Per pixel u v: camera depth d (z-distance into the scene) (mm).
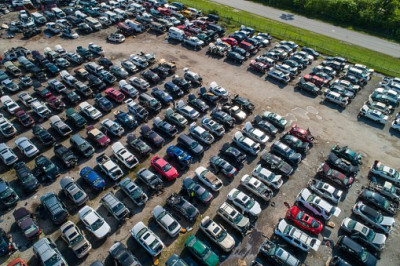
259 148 43344
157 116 49688
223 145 43406
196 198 37062
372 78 62688
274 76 60094
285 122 48000
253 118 50438
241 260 31422
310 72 63125
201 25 77562
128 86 53094
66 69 59906
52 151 42906
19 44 67875
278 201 37594
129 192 36031
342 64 63062
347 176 41156
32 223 32500
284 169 40219
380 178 41094
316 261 31641
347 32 81875
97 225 32562
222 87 57219
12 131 44188
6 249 30844
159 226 34188
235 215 33875
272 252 30672
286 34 78125
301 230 34438
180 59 65375
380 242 31922
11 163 39969
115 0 89562
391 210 36156
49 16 78312
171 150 41844
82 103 49438
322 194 37656
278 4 98000
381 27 83062
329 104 54500
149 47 69312
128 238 32969
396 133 48938
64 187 36344
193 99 51875
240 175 40656
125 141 45031
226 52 68000
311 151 44844
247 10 93312
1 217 34438
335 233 34344
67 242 31516
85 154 41406
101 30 75875
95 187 36969
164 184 38938
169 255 31625
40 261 30188
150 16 80375
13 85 52812
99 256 31234
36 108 47531
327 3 88688
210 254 30359
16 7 83812
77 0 88938
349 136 47938
